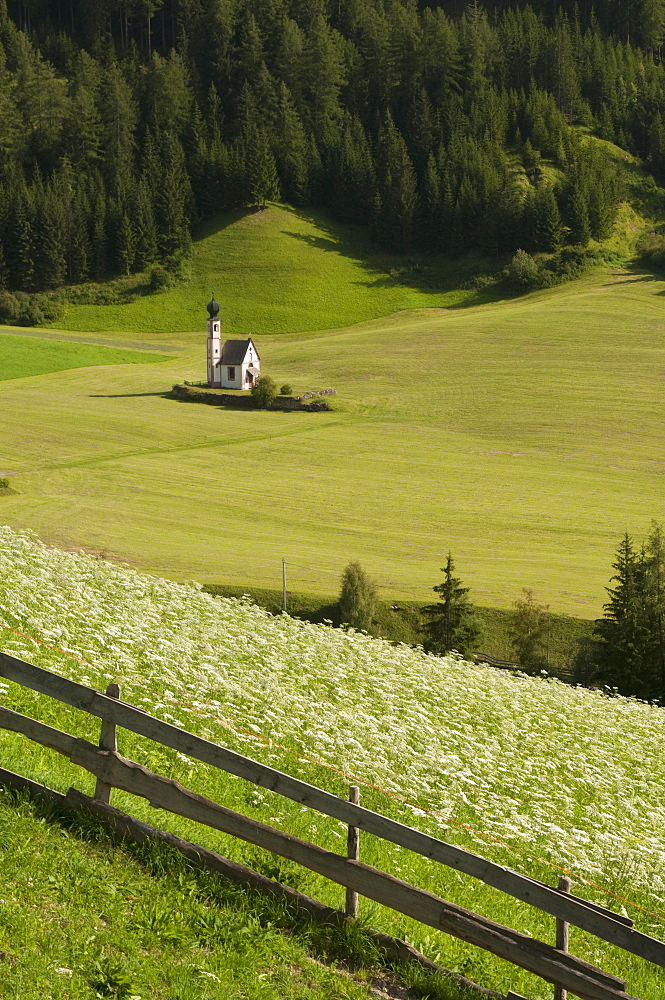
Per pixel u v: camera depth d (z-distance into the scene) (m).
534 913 16.56
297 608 76.69
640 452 141.25
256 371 179.50
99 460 129.62
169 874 11.82
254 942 11.29
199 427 151.12
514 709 32.84
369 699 26.94
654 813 24.48
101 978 9.88
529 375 183.00
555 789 24.22
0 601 23.02
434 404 167.75
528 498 119.44
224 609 35.09
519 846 19.23
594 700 41.09
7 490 110.62
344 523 107.06
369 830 11.99
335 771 19.31
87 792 13.06
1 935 9.98
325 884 13.55
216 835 13.76
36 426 146.88
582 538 104.31
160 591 33.53
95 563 35.03
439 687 32.12
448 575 74.12
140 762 16.12
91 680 19.22
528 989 12.98
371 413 162.88
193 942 10.94
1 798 12.03
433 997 11.63
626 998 11.38
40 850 11.41
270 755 18.95
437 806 19.78
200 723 19.42
